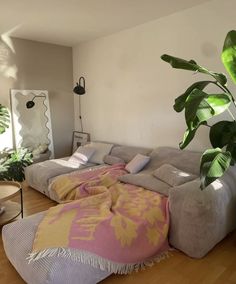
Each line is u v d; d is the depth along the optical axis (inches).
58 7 109.4
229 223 86.6
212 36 106.1
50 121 177.5
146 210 82.9
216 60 106.3
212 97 66.6
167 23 121.3
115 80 154.3
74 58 183.9
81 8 110.8
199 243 76.5
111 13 117.2
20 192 104.7
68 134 190.5
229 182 86.0
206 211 74.7
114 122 159.9
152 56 130.8
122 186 105.3
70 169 134.0
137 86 141.5
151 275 71.6
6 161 146.0
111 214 78.1
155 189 96.9
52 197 120.6
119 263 69.0
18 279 70.6
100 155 149.3
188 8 112.2
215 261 77.4
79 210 82.5
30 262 61.6
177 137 125.4
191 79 116.3
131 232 73.3
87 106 179.5
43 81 171.9
